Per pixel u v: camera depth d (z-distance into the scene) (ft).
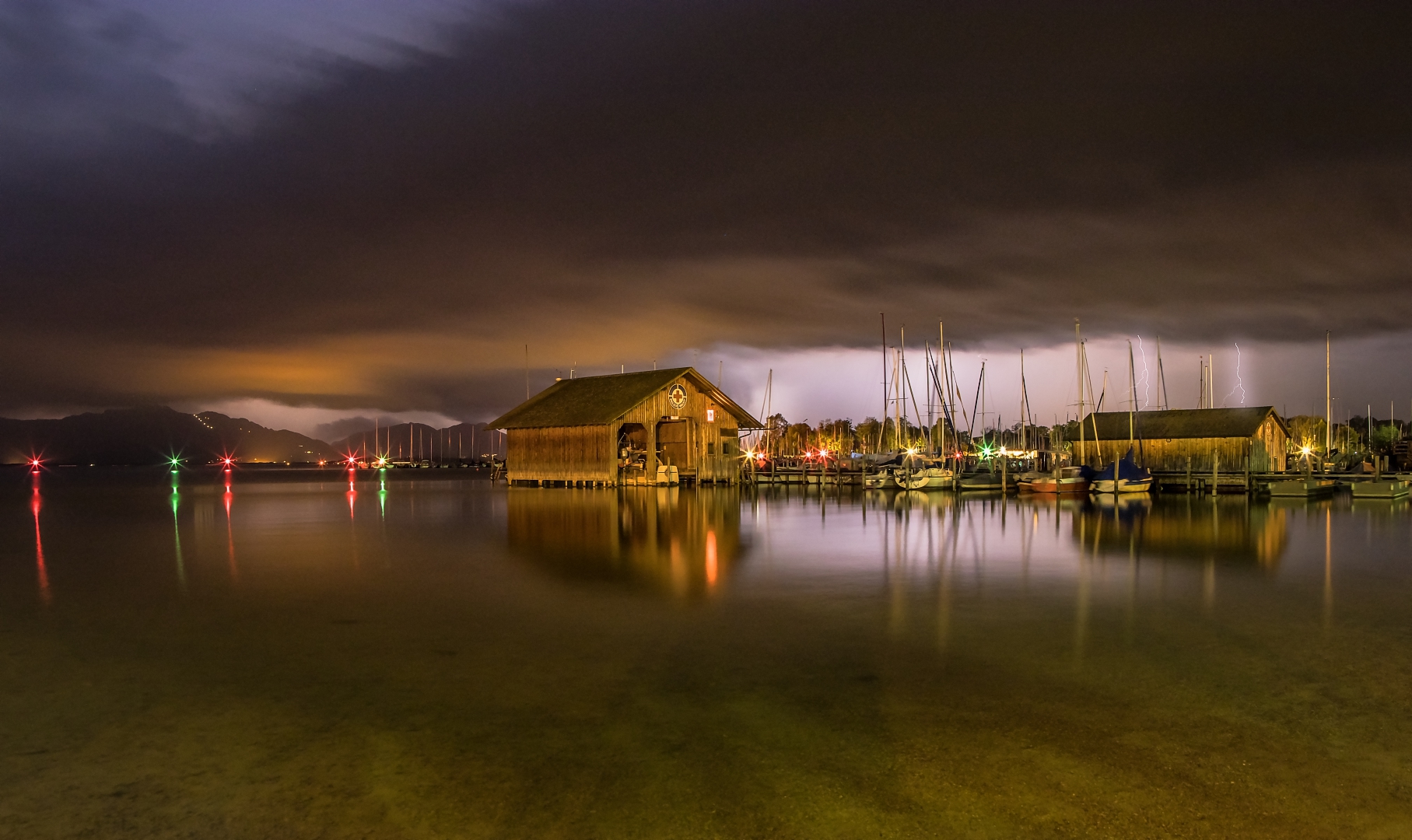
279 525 130.41
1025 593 66.49
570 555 89.20
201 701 39.34
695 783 29.50
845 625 54.65
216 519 145.07
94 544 104.63
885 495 209.05
